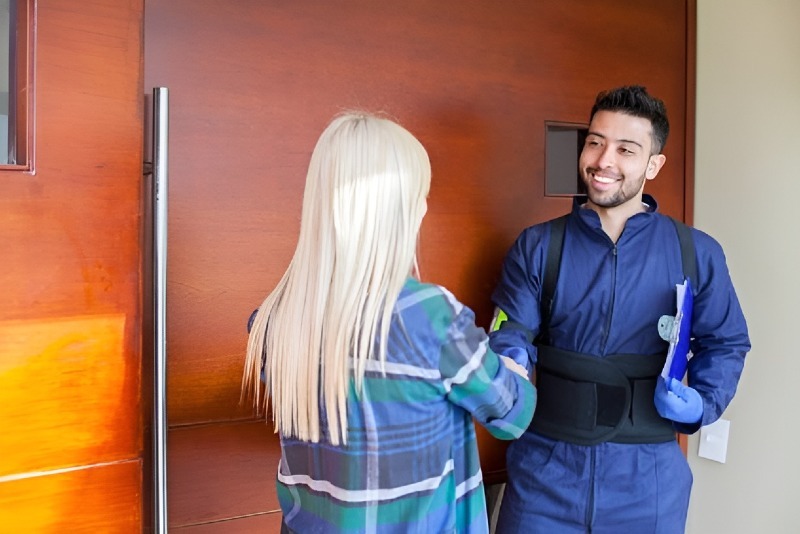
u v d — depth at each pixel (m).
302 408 0.86
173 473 1.31
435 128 1.54
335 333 0.82
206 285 1.32
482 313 1.62
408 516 0.84
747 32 1.72
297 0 1.38
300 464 0.92
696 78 1.86
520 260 1.42
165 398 1.05
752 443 1.74
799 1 1.60
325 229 0.85
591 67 1.73
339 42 1.42
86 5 0.97
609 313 1.32
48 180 0.95
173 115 1.27
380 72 1.47
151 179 1.18
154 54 1.25
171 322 1.29
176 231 1.29
